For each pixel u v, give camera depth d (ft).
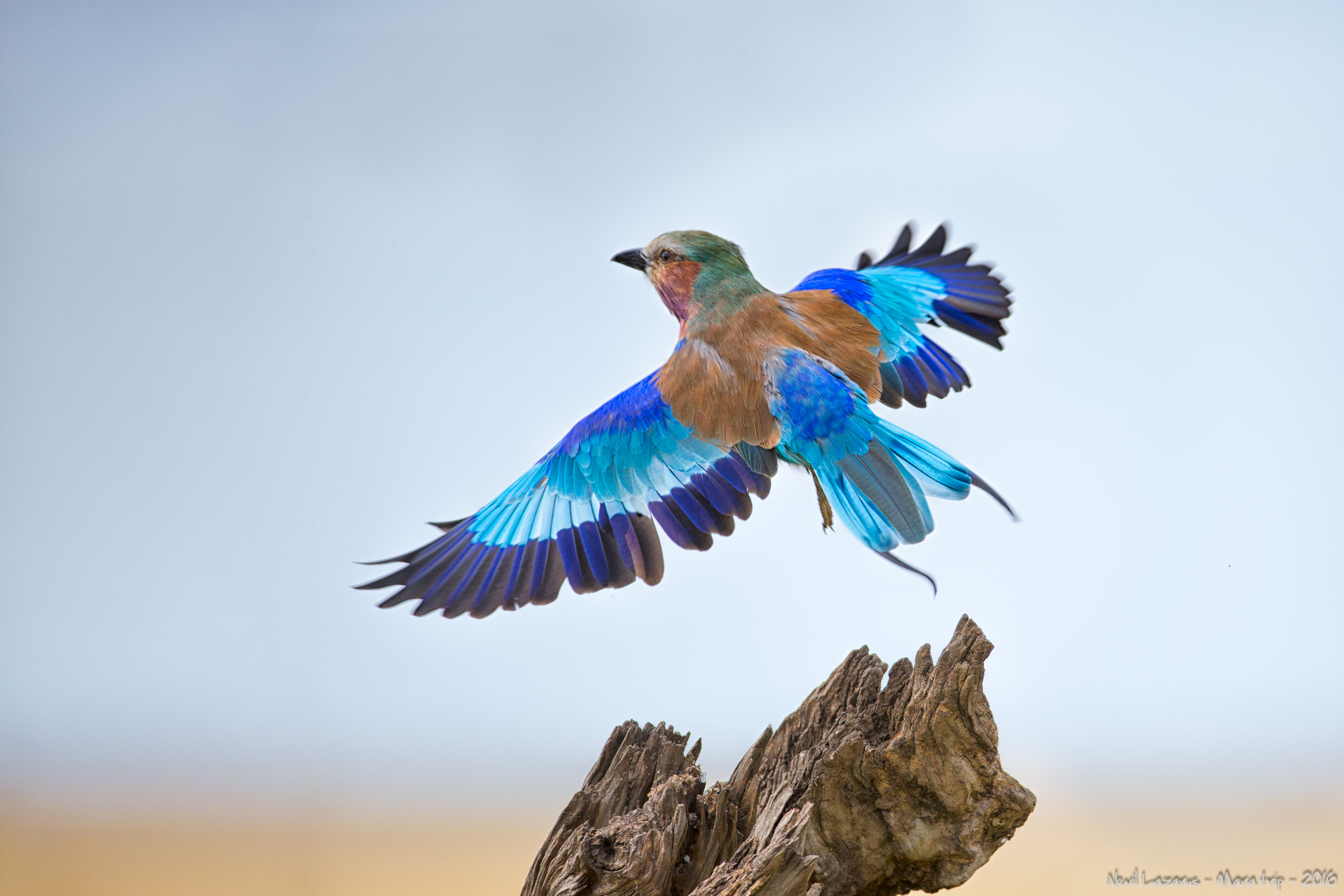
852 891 30.55
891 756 30.53
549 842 30.68
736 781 30.78
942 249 31.40
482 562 30.83
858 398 30.63
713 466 30.73
